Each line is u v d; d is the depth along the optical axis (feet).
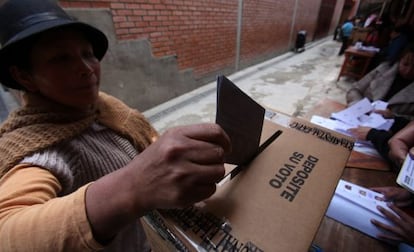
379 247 1.94
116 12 6.64
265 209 1.22
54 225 0.91
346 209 2.15
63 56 1.40
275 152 1.65
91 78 1.59
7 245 0.91
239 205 1.24
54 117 1.49
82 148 1.55
